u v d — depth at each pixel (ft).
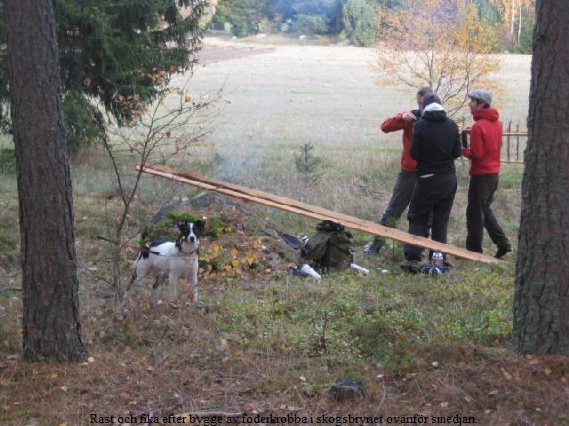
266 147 62.23
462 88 51.78
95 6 42.93
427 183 26.32
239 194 29.99
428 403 13.34
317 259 25.53
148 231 25.70
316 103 107.45
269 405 13.62
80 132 44.80
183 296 20.43
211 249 22.08
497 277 24.12
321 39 207.62
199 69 155.84
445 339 16.61
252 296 21.76
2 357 15.85
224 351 16.69
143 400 13.97
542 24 13.75
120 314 18.47
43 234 14.60
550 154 13.87
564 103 13.66
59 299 14.94
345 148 63.36
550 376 13.62
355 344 17.17
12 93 13.97
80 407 13.48
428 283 23.44
